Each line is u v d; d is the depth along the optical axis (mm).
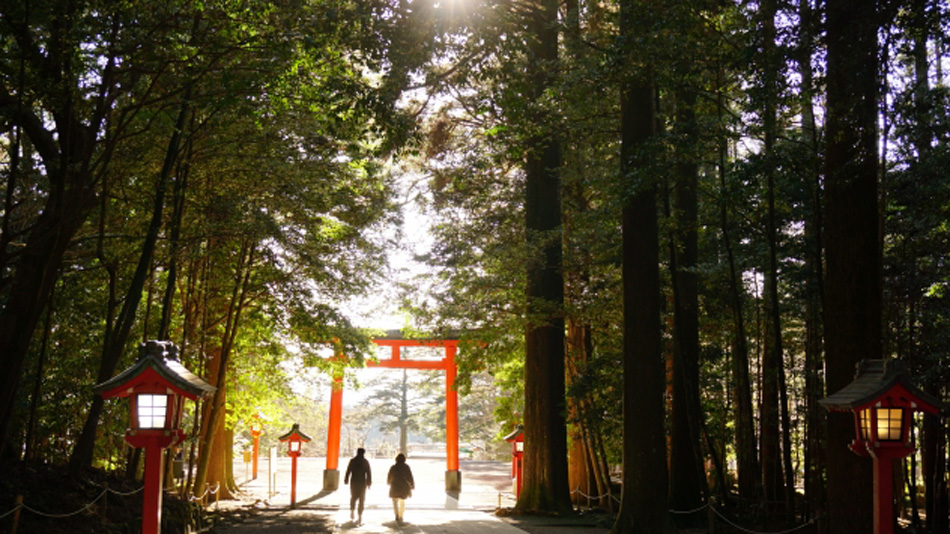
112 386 7137
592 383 16469
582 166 16578
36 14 9000
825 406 7633
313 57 10422
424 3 10180
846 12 9141
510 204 21094
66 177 10508
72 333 15062
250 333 20516
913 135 11578
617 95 14406
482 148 20656
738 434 17766
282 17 9758
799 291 15031
